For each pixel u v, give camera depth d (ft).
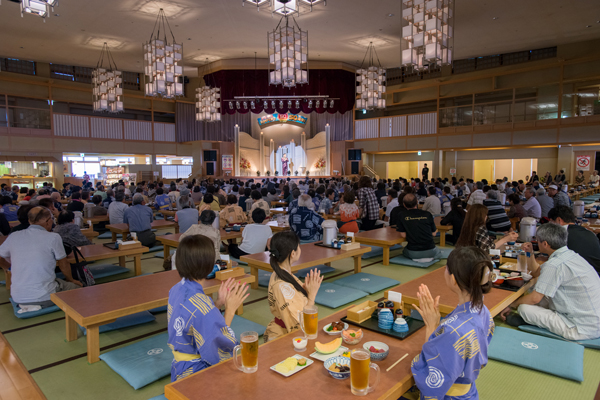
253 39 46.52
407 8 25.22
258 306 13.51
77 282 13.61
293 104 59.88
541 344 9.73
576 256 9.91
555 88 53.67
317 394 5.00
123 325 11.70
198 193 36.52
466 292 5.42
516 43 50.37
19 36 44.60
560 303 10.09
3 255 12.80
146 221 22.06
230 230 20.38
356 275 16.78
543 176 58.44
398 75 68.08
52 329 11.68
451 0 25.49
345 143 75.05
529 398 7.75
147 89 32.58
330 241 16.92
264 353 6.23
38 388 8.50
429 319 5.86
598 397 7.73
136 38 45.60
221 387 5.20
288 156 81.97
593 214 21.27
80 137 62.44
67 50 50.57
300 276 16.97
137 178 66.49
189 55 54.13
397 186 34.01
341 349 6.21
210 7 36.60
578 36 47.60
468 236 13.17
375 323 7.33
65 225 15.37
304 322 6.59
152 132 70.03
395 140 69.46
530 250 11.73
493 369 8.91
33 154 58.18
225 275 11.56
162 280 11.87
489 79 58.85
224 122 77.15
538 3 36.52
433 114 64.69
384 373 5.54
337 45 49.19
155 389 8.44
